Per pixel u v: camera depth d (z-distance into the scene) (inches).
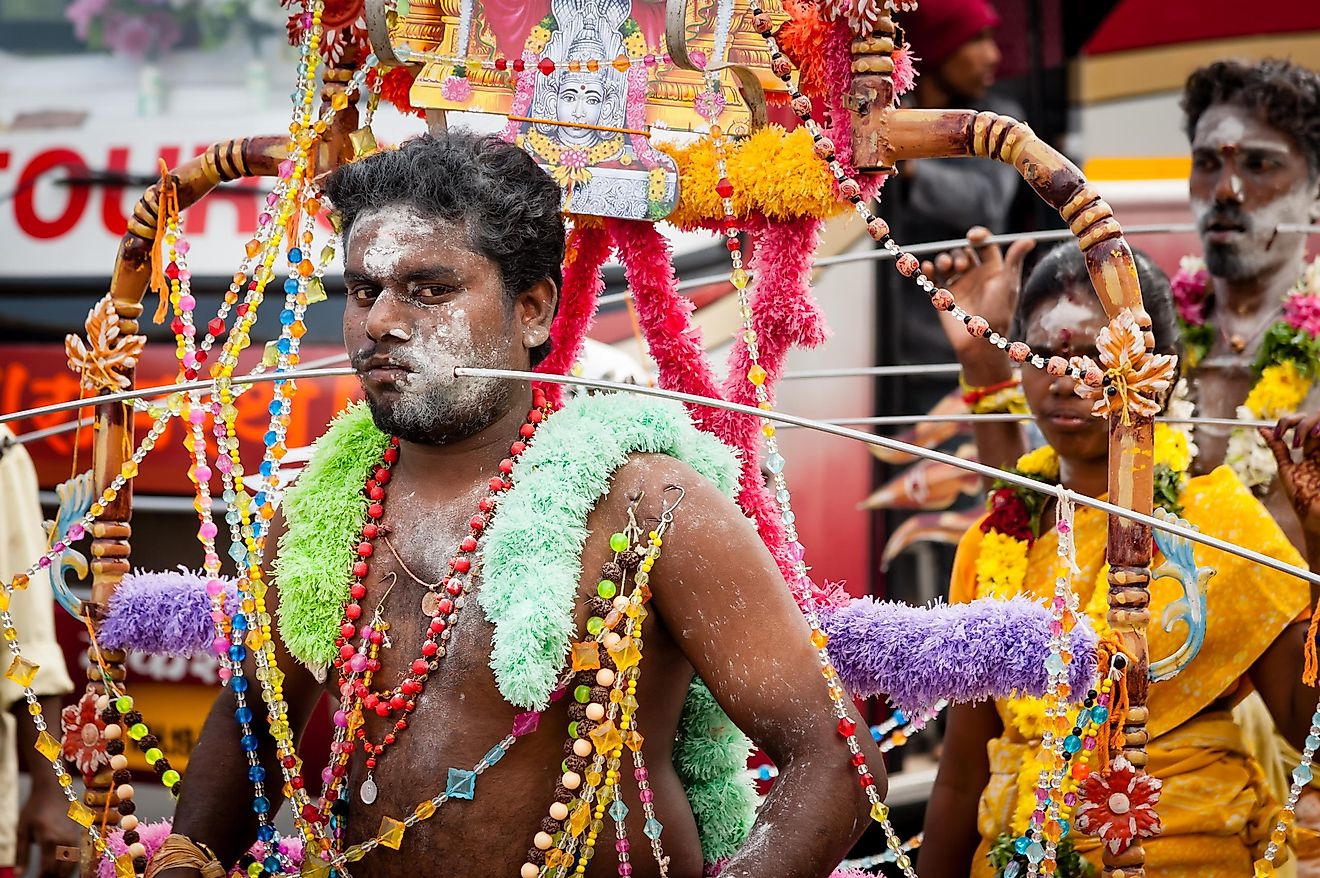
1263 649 193.9
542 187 157.2
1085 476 212.2
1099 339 149.4
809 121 161.9
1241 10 355.3
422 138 157.2
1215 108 291.9
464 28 171.0
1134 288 149.5
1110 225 149.8
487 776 148.9
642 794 150.7
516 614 145.3
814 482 344.8
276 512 171.6
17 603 274.2
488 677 149.3
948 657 152.9
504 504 151.6
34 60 363.9
